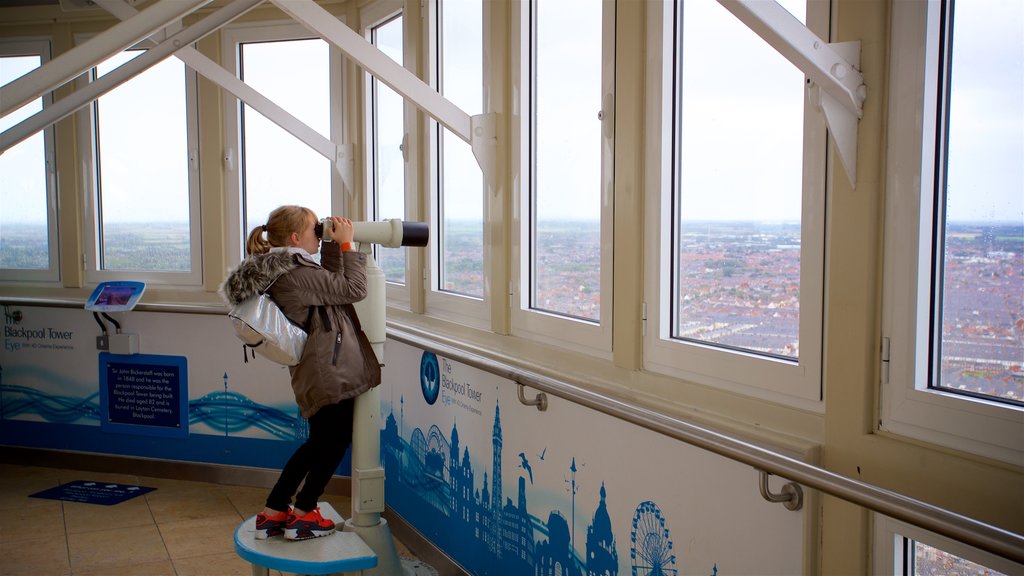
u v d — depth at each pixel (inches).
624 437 95.3
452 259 155.8
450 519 140.9
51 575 143.6
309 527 122.3
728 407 84.9
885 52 65.8
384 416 170.1
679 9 92.7
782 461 65.9
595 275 110.3
